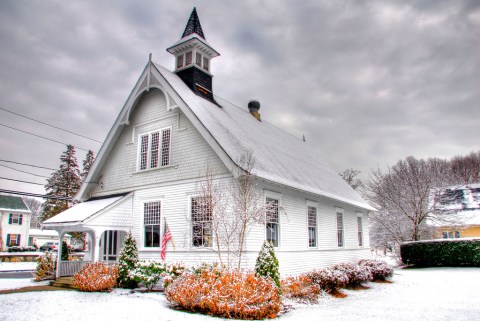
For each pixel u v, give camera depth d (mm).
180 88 17719
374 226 38625
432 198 35656
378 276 20266
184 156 16297
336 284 15773
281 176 16266
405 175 36219
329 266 20312
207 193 14148
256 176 13844
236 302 10320
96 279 14070
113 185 18891
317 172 23953
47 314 9961
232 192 14258
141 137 18406
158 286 14961
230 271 11664
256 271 12039
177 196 16141
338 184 26141
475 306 12695
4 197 61094
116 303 11602
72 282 15352
